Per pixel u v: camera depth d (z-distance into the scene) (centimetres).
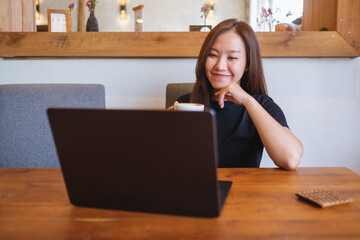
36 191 73
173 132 52
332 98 179
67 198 68
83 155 58
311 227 53
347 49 167
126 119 53
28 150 124
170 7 727
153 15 730
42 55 174
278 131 94
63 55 174
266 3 595
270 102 123
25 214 60
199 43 170
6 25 194
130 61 182
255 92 127
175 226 54
